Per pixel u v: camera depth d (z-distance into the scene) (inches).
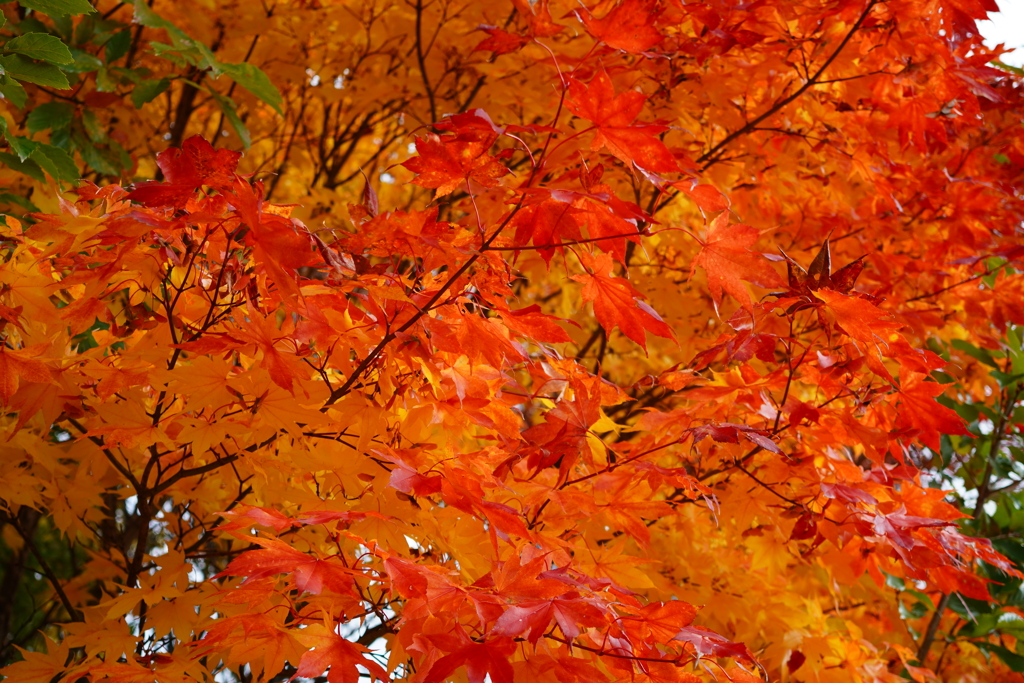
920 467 122.3
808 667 112.4
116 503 149.1
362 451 68.4
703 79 119.3
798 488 95.5
